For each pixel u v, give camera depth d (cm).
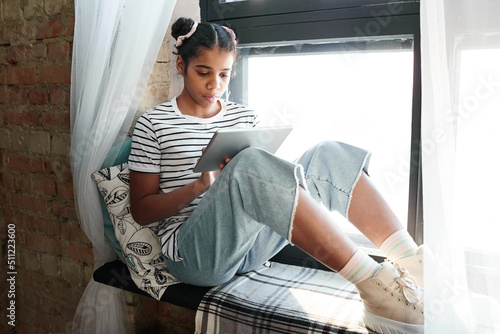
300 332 115
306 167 130
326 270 150
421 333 107
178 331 170
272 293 132
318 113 156
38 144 172
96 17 139
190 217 128
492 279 101
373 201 124
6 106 180
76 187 147
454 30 103
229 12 160
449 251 103
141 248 141
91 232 149
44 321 185
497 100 101
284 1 150
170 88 165
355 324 115
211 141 110
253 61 164
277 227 112
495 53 100
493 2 99
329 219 111
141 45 138
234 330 123
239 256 127
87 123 143
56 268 177
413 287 110
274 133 122
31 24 165
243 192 115
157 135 138
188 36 138
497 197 102
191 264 129
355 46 146
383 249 123
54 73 161
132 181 139
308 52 154
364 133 150
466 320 101
